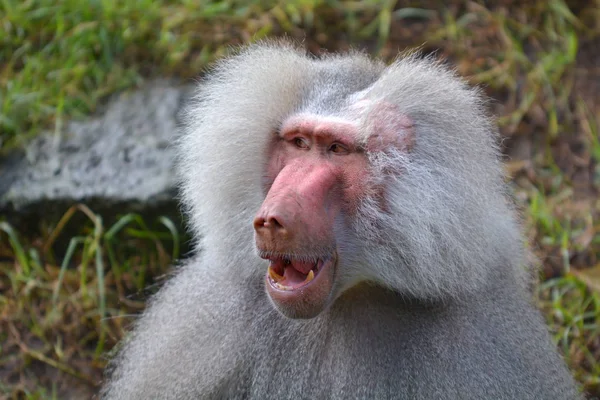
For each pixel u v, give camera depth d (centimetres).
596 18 1041
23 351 828
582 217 902
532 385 535
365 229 535
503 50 1008
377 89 546
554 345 598
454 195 527
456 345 530
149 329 611
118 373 634
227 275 580
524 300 585
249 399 557
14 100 942
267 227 505
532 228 873
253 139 564
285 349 554
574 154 952
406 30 1026
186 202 604
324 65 587
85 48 992
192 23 1014
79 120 937
